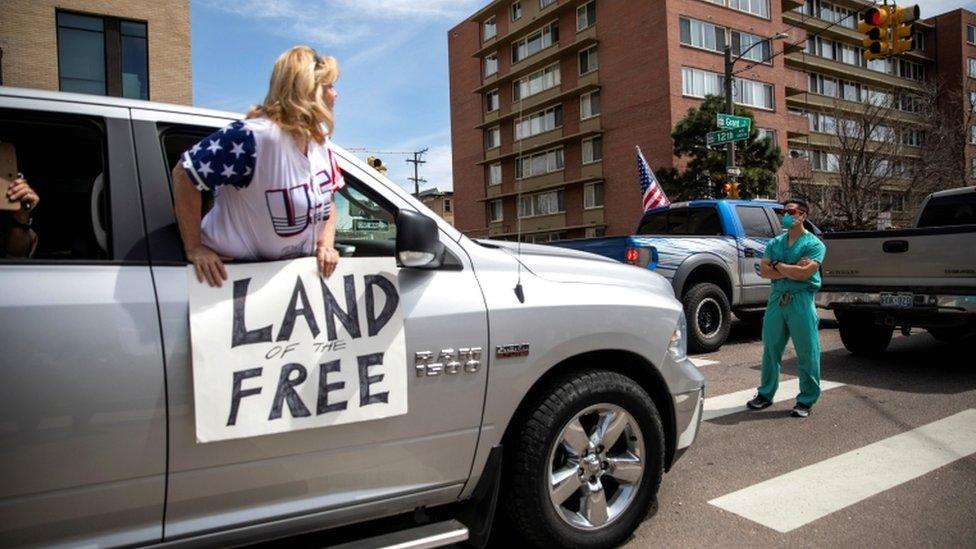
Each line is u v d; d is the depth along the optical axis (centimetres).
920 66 5134
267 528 221
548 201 4062
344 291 233
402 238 234
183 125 230
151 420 199
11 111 206
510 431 281
